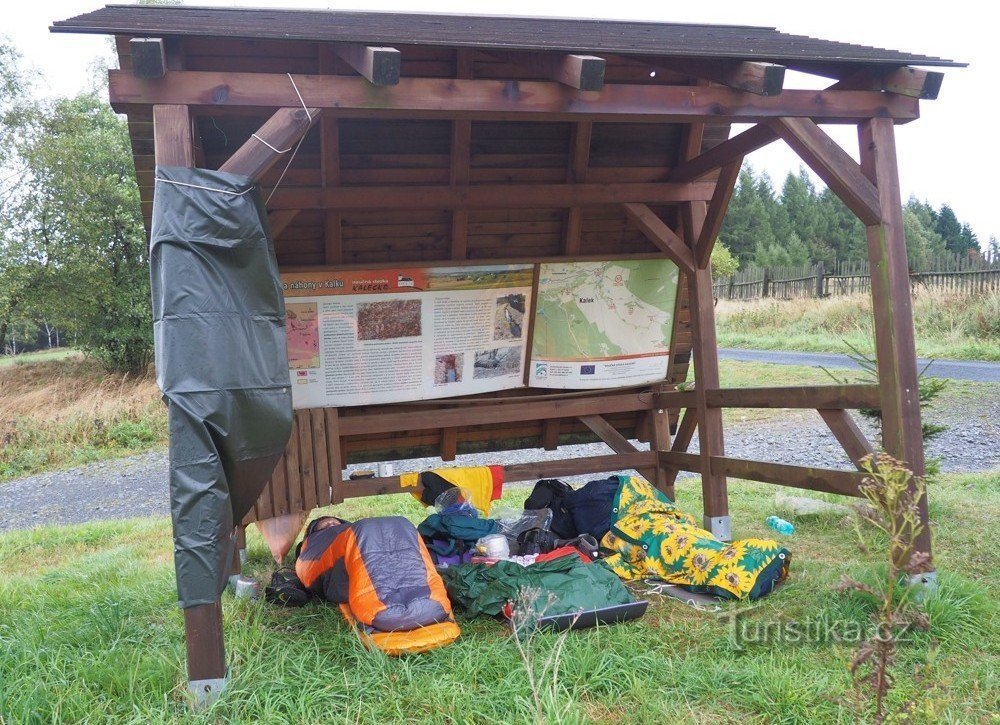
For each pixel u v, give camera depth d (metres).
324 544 5.37
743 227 58.16
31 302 21.77
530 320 7.31
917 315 20.61
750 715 3.76
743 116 4.95
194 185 3.99
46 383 22.17
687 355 7.96
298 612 5.26
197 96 4.10
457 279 6.95
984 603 4.83
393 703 3.83
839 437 5.54
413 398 7.08
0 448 15.98
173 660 4.25
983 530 6.48
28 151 20.64
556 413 7.49
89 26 4.03
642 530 5.93
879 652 3.15
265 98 4.19
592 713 3.79
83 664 4.23
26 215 21.33
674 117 4.86
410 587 4.63
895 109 5.19
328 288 6.64
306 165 6.04
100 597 5.56
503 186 6.32
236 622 4.80
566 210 7.00
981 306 19.67
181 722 3.67
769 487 9.29
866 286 25.86
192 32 4.02
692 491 9.17
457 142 6.16
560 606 4.78
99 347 22.52
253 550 7.27
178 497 3.84
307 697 3.83
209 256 3.97
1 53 20.95
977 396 14.14
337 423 6.82
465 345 7.15
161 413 17.89
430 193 6.15
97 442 16.84
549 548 6.10
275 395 4.10
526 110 4.54
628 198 6.71
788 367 18.77
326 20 5.46
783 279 29.27
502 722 3.60
